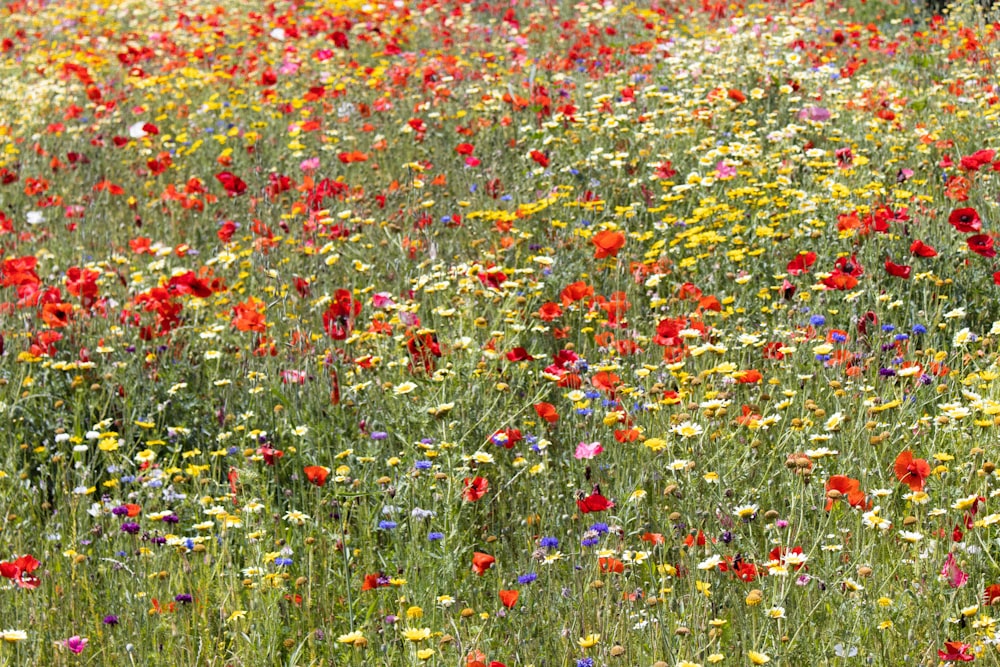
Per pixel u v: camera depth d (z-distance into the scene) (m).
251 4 21.83
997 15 13.26
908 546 4.89
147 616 4.91
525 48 15.66
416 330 6.96
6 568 4.89
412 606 4.81
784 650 4.29
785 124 11.04
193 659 4.75
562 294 7.01
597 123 10.95
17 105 15.39
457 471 5.64
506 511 6.01
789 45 13.70
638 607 4.77
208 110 14.12
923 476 4.79
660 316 7.30
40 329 7.84
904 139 9.89
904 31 14.95
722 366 5.92
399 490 5.67
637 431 5.45
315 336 7.42
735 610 4.44
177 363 7.42
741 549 5.00
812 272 7.82
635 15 17.28
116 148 13.10
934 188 9.24
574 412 6.24
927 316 7.09
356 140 12.02
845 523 5.11
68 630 4.99
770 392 6.17
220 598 4.99
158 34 18.39
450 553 5.14
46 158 12.88
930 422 5.74
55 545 5.63
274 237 9.20
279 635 4.95
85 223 10.73
